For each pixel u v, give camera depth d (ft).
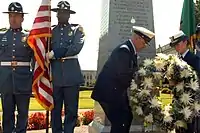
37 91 17.61
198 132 16.53
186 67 15.98
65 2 18.52
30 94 17.90
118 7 19.49
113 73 14.51
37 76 17.38
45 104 17.62
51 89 17.92
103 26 20.54
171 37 17.37
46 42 17.79
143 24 19.67
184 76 15.83
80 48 17.83
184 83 15.93
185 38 17.03
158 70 15.87
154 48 19.61
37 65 17.43
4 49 17.97
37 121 26.78
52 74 18.10
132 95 15.56
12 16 18.07
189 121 15.89
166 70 16.05
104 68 14.94
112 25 19.35
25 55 17.97
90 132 21.30
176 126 15.75
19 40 18.06
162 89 16.20
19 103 17.80
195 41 21.35
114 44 19.25
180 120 15.72
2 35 18.30
